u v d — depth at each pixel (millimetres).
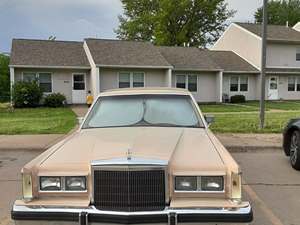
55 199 3725
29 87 25641
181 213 3492
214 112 20953
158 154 3752
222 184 3662
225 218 3488
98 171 3617
